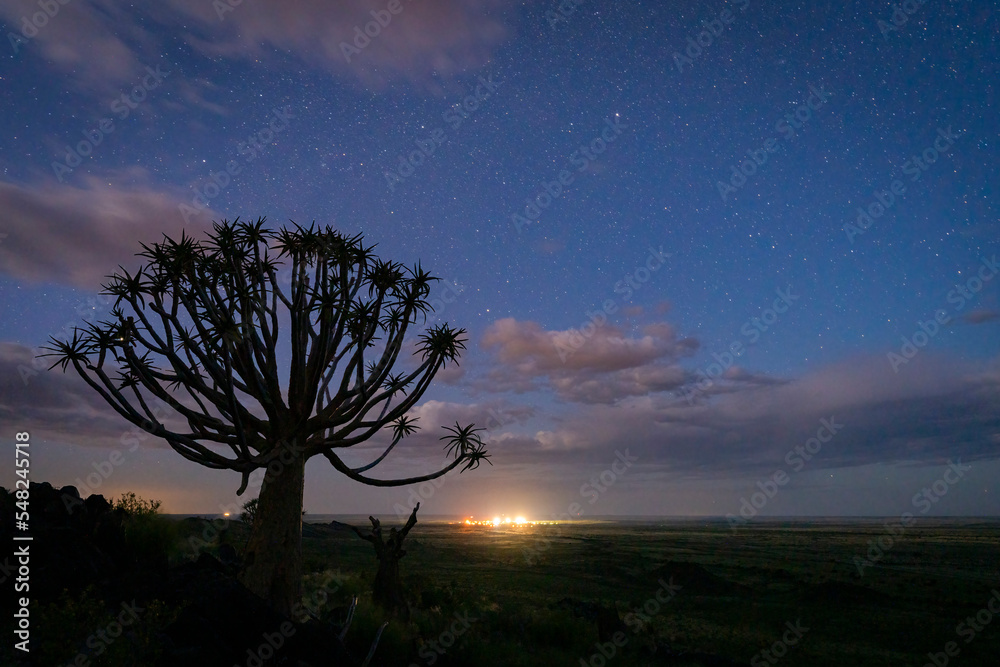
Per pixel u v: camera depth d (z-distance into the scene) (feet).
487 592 119.75
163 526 42.27
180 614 27.43
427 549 238.27
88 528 37.14
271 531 35.19
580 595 126.82
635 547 317.63
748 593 134.72
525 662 48.80
